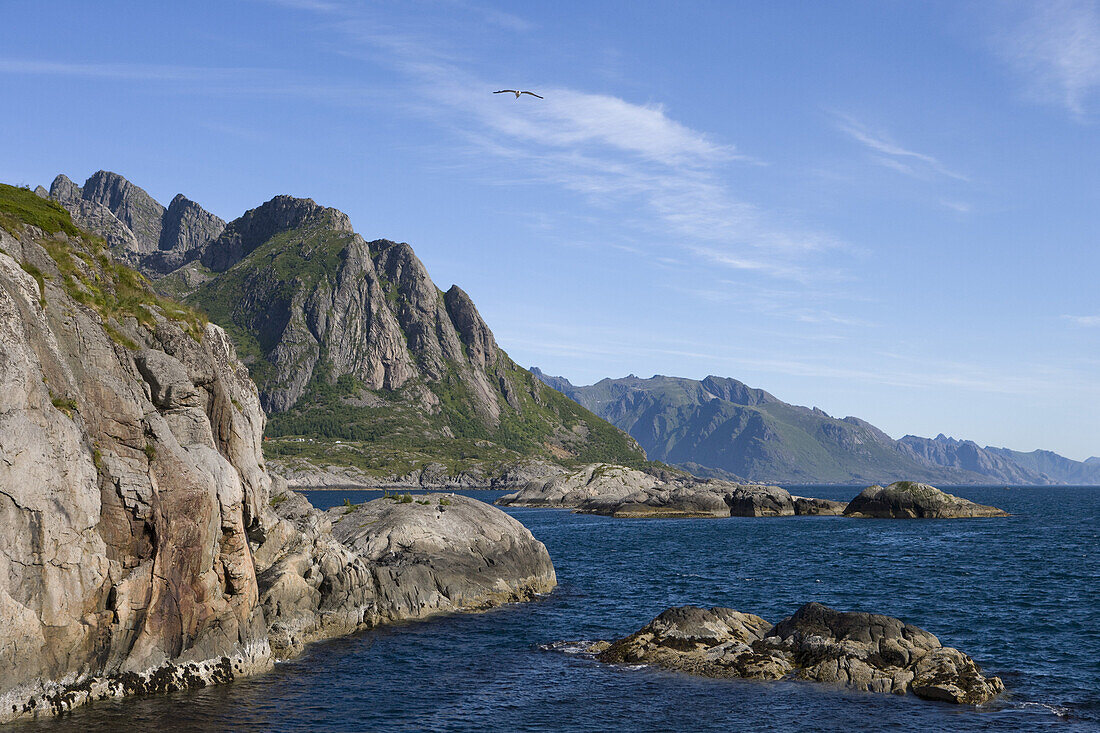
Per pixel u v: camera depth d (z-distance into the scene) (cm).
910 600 5497
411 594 4672
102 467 2683
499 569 5422
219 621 3153
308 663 3550
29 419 2433
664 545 9750
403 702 3047
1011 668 3628
